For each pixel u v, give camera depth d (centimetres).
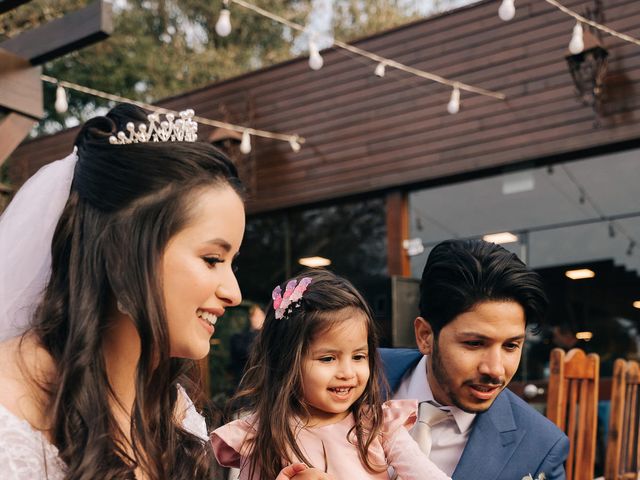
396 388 224
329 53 786
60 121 1495
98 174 111
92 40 416
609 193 640
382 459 193
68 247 114
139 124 118
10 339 114
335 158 774
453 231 715
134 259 105
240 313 829
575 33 492
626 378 317
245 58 1589
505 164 675
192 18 1628
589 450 273
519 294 181
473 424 206
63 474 102
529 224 675
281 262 822
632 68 614
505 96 677
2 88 420
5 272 118
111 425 107
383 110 747
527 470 198
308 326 191
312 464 189
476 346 185
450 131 705
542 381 606
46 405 105
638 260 620
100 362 106
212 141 743
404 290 560
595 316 635
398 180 730
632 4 617
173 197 107
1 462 97
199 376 150
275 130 816
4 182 1147
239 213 113
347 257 777
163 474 111
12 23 1064
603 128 625
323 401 190
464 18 706
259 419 195
